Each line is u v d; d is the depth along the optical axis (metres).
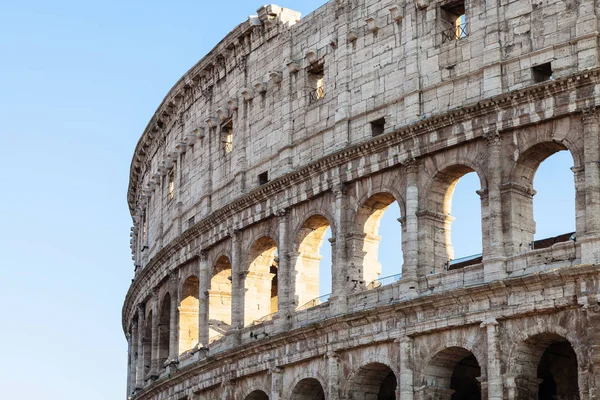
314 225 93.06
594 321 71.19
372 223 88.50
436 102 84.00
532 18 79.44
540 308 73.69
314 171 90.75
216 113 107.75
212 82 109.25
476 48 82.25
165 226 117.56
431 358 79.31
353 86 90.69
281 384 90.31
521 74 79.19
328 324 85.38
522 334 74.75
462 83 82.62
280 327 91.88
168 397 106.12
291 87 97.00
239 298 98.19
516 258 76.69
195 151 110.88
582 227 74.19
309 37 96.00
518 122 78.06
